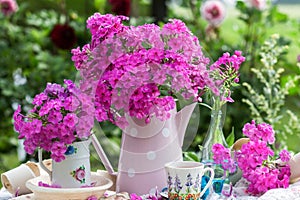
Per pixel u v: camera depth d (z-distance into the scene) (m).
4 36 4.13
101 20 1.92
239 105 3.26
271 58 2.50
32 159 3.81
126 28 1.92
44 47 4.11
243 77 3.24
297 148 3.47
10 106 3.96
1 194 2.04
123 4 3.52
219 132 1.99
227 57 1.95
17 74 4.01
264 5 3.32
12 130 4.04
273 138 1.99
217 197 1.94
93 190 1.85
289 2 5.07
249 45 3.43
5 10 3.96
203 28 3.71
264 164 1.99
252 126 1.99
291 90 3.10
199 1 3.61
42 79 3.84
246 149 1.97
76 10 4.55
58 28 3.57
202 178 1.93
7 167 4.06
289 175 2.00
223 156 1.93
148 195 1.94
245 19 3.41
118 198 1.90
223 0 3.79
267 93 2.52
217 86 1.94
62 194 1.84
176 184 1.83
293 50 3.71
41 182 1.89
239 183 2.04
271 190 1.89
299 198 1.86
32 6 4.72
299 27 3.44
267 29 3.47
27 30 4.23
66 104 1.82
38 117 1.84
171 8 4.04
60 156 1.83
